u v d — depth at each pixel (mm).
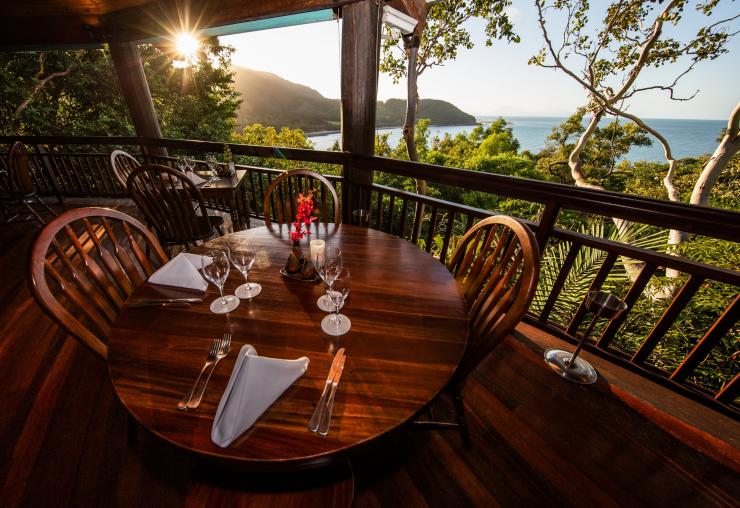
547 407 1430
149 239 1325
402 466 1186
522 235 990
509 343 1800
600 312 1325
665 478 1174
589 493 1126
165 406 680
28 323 1879
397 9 3197
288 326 931
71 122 8227
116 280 1162
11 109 7367
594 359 1693
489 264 1186
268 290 1107
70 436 1270
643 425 1356
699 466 1211
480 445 1264
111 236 1195
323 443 617
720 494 1130
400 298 1067
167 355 814
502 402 1448
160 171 1985
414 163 2162
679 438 1307
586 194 1438
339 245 1462
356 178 2869
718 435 1317
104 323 1023
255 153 3193
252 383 690
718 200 8688
